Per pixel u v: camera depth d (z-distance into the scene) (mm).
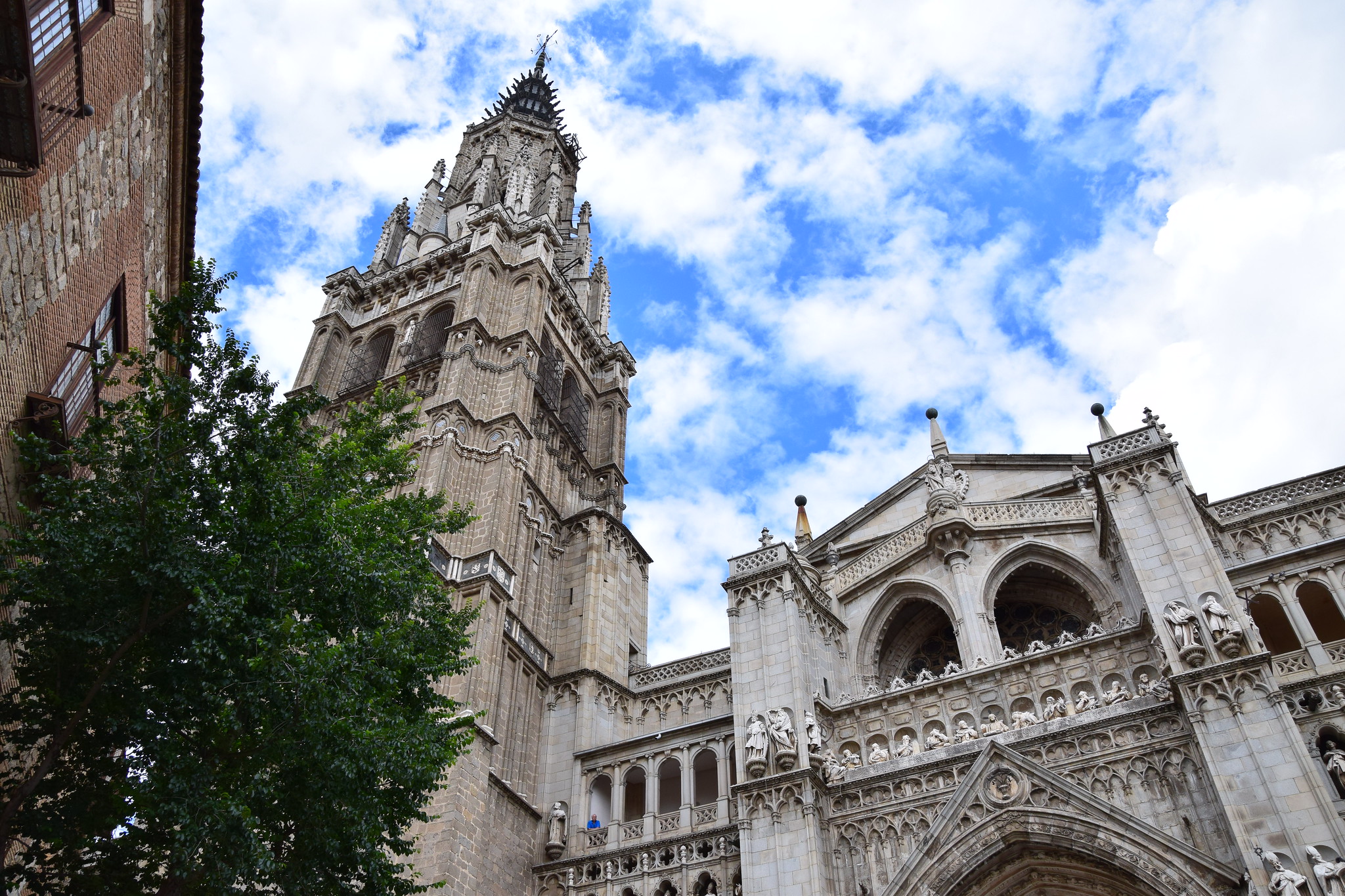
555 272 62125
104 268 23062
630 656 48031
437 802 32406
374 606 20891
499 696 38906
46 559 16938
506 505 44906
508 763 38500
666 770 40438
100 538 16922
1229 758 25531
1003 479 43719
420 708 22203
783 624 35812
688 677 43531
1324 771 26281
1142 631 31516
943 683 34062
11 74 15562
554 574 48469
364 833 19000
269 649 17688
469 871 32000
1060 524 38312
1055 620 38719
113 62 21641
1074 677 32219
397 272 63375
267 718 18109
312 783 18625
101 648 17141
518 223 63250
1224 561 34188
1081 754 28578
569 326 63719
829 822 30750
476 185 70875
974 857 27359
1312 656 28672
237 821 16297
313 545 19672
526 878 36156
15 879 16344
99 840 17688
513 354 52500
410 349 57000
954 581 38406
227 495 19047
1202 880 24500
